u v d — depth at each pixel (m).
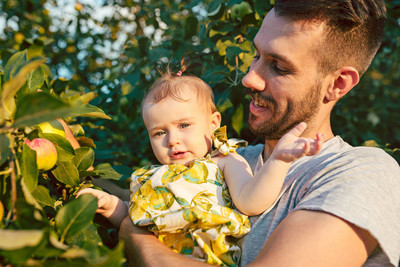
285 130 1.44
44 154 1.14
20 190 0.91
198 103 1.51
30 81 1.21
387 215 1.14
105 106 2.53
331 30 1.35
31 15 4.46
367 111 4.34
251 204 1.27
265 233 1.26
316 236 1.07
